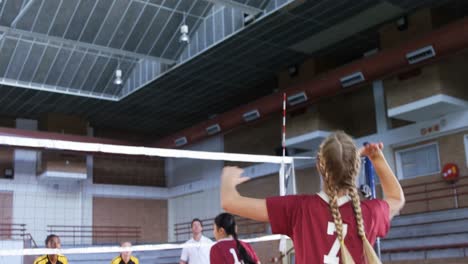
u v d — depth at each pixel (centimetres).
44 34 1580
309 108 1881
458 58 1611
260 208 187
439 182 1617
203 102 2300
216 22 1669
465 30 1380
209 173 2442
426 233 1396
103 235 2394
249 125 2262
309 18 1560
